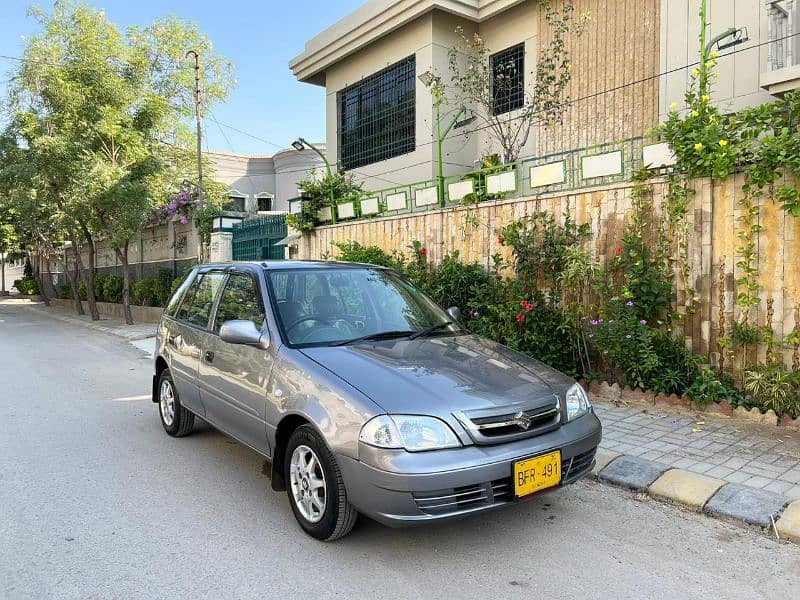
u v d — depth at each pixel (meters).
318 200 11.77
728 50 9.04
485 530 3.73
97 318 20.38
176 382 5.48
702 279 6.04
